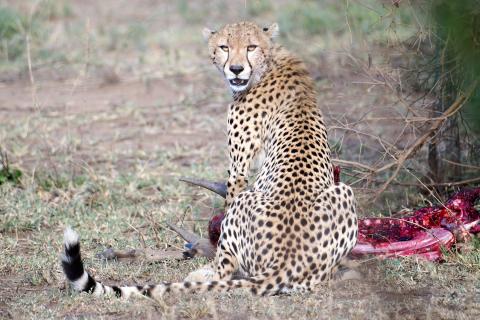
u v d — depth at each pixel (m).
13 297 9.43
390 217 10.80
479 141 11.88
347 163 11.55
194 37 24.31
